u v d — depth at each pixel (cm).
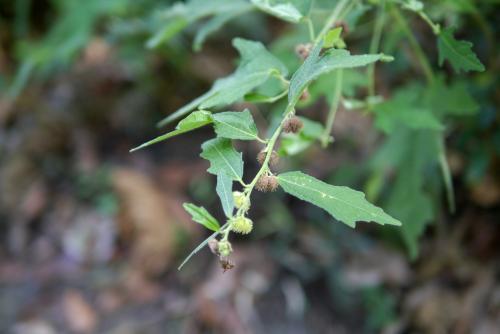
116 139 100
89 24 88
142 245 87
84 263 89
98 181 95
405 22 49
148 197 89
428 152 52
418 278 77
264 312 79
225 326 78
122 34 92
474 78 62
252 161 90
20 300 84
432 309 74
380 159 58
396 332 75
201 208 34
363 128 83
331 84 48
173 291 83
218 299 80
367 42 68
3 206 94
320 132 45
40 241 92
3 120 101
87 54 98
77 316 81
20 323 81
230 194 34
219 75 95
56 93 102
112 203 92
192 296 82
